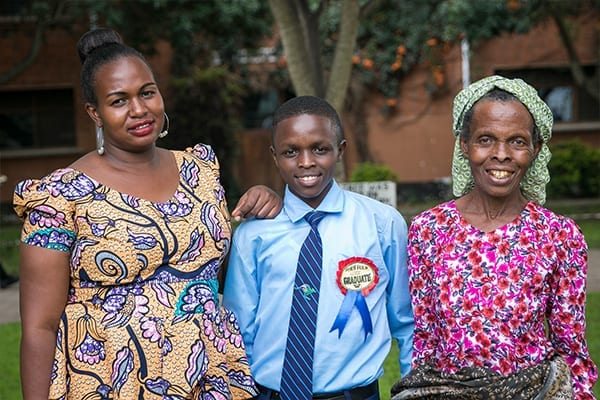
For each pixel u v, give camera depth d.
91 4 12.11
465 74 14.82
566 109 15.37
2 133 14.90
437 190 15.21
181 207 2.50
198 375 2.43
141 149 2.49
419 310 2.69
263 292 2.85
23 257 2.40
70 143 15.02
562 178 14.24
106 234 2.37
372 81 15.08
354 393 2.79
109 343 2.36
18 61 14.52
